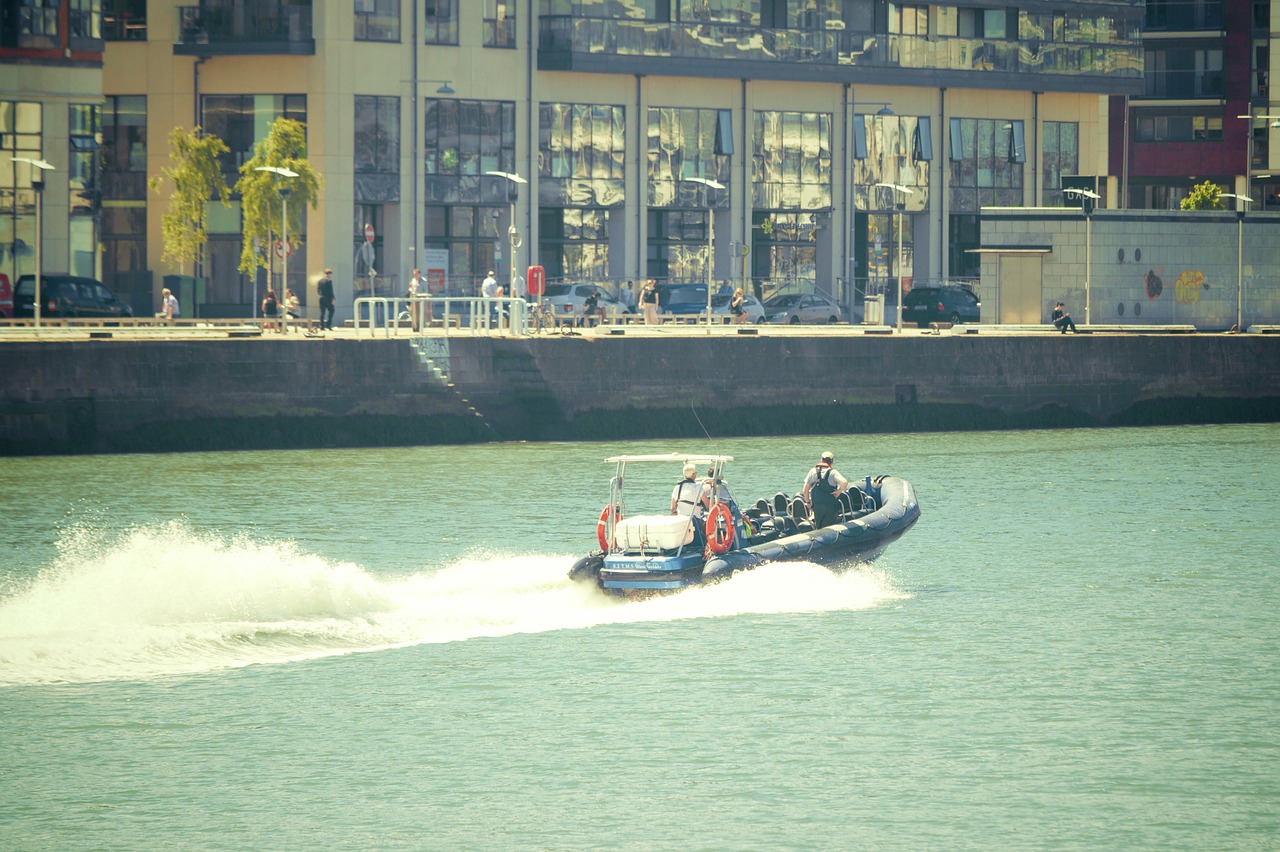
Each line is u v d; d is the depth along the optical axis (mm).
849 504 116500
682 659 96562
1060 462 189125
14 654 93062
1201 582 119875
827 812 75875
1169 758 81875
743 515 111438
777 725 86312
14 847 72500
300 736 84625
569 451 194125
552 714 87750
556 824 74812
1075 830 73875
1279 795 77500
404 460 184500
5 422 180000
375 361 197000
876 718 87500
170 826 74562
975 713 88250
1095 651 100000
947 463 187625
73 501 152750
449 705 89000
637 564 103188
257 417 191500
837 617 106562
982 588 117188
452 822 75062
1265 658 98750
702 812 76000
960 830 73938
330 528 139625
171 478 167625
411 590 107188
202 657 94812
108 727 85500
